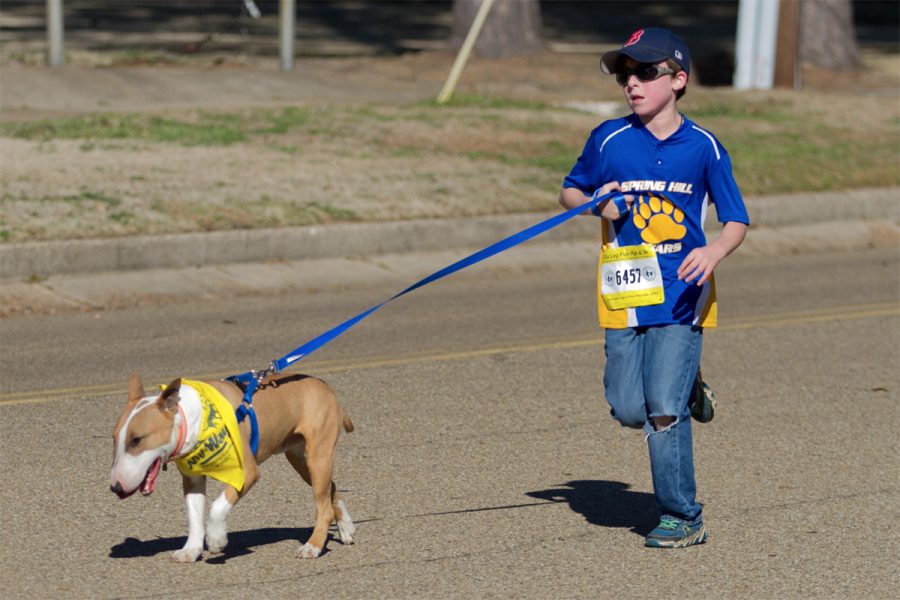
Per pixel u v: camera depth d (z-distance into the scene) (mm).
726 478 10219
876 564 8453
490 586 7973
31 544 8555
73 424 11273
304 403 8102
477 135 24781
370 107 27172
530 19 36031
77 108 26516
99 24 45469
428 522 9133
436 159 22719
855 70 38438
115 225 17469
